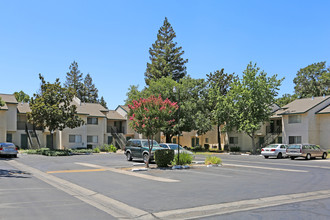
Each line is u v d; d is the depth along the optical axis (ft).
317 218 25.11
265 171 60.44
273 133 151.64
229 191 37.32
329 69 209.26
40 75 118.11
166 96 156.87
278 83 135.23
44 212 26.58
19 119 142.92
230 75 198.39
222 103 145.59
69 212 26.89
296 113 132.57
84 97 267.80
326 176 52.85
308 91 209.97
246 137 162.40
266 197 33.91
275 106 162.30
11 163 76.84
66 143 142.20
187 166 65.36
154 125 63.26
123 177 50.42
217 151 158.10
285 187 40.63
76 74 266.36
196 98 168.45
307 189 39.29
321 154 103.40
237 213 27.12
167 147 87.04
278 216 25.88
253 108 135.44
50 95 116.78
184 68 228.02
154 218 25.96
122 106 184.55
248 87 137.49
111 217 25.75
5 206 28.60
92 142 155.02
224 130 145.18
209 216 26.23
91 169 62.23
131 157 81.87
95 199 33.65
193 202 31.17
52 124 114.52
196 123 153.69
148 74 231.50
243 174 55.16
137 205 30.07
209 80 205.67
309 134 129.90
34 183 44.19
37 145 140.46
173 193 36.06
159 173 56.08
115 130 176.14
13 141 137.49
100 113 159.43
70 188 40.86
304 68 217.56
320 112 130.11
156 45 232.53
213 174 54.85
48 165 71.10
